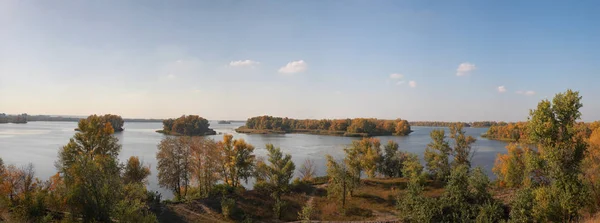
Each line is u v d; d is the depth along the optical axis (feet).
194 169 165.37
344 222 125.29
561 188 89.86
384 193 163.43
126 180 152.15
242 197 149.48
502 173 175.22
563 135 91.20
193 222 120.67
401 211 121.90
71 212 93.61
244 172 178.70
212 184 175.22
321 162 277.03
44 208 103.81
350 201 153.07
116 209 93.15
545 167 97.71
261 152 337.52
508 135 450.71
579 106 89.61
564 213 87.45
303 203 151.02
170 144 162.50
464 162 191.93
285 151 351.67
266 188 160.86
